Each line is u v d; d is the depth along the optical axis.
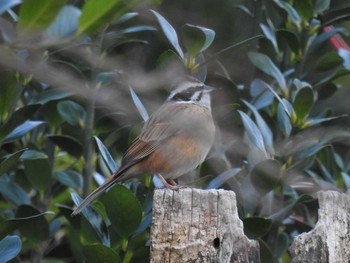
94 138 9.87
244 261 7.84
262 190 10.15
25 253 13.53
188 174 11.14
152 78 10.37
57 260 13.80
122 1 6.55
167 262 7.87
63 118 11.30
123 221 9.23
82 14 6.66
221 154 10.78
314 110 12.31
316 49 11.18
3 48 7.09
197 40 9.73
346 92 13.34
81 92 8.85
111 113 11.22
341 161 11.83
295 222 11.15
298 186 10.83
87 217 9.70
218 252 7.86
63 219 12.62
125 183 10.53
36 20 6.59
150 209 9.94
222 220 7.92
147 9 11.28
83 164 11.23
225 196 7.97
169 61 10.13
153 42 13.58
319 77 11.39
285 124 10.34
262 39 11.62
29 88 11.76
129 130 11.43
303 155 10.30
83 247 9.36
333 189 10.76
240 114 9.73
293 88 11.13
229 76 11.87
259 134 9.66
